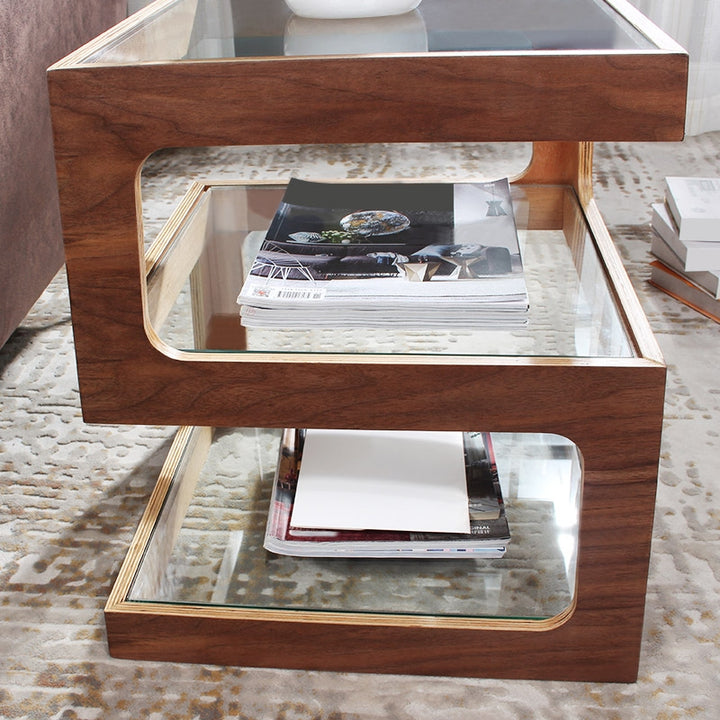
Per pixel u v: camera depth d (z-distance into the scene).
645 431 0.70
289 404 0.72
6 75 1.07
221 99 0.63
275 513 0.90
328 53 0.63
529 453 1.01
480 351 0.71
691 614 0.88
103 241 0.67
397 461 0.94
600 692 0.80
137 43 0.70
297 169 1.91
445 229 0.90
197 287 0.81
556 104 0.62
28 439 1.15
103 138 0.64
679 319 1.39
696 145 2.06
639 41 0.65
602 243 0.93
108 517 1.02
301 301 0.74
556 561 0.87
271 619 0.80
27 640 0.86
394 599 0.83
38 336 1.38
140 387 0.72
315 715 0.78
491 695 0.80
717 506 1.02
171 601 0.82
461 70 0.61
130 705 0.79
